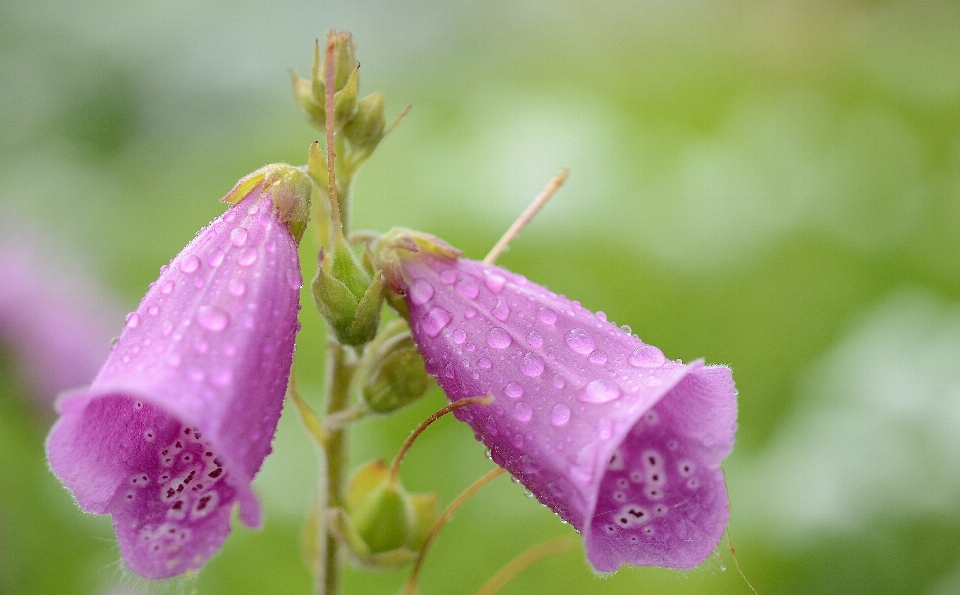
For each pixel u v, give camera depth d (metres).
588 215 0.45
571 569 0.38
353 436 0.39
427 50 0.79
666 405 0.28
